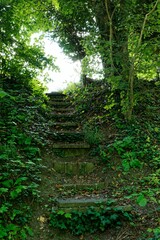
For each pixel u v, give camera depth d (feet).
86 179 16.24
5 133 16.89
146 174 15.78
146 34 19.26
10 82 25.14
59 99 28.40
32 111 21.36
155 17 18.62
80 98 25.86
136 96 20.11
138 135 18.83
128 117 20.25
